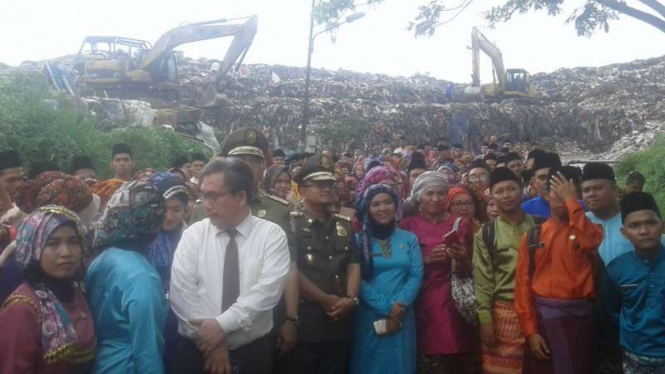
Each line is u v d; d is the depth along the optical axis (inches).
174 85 1209.4
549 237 171.3
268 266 145.9
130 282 129.0
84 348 126.0
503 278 182.7
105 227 135.1
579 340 166.9
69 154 483.2
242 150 181.5
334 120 1293.1
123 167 321.7
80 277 136.4
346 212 236.5
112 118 783.7
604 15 420.5
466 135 1577.3
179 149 695.7
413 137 1450.5
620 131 1786.4
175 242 166.1
